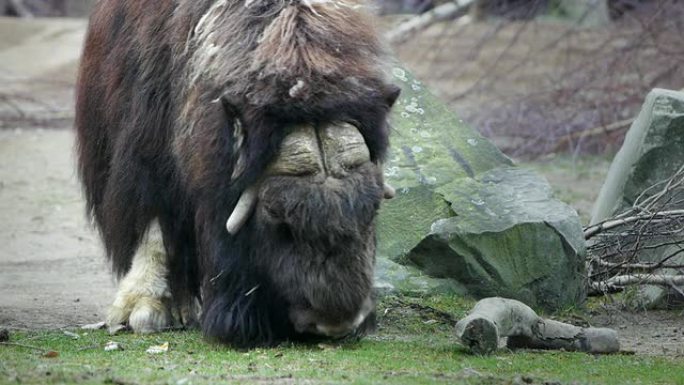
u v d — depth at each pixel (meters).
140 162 24.34
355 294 19.98
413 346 22.03
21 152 56.31
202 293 23.89
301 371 19.23
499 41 67.75
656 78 50.84
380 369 19.66
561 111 52.75
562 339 22.20
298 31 20.78
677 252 27.55
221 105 20.75
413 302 26.69
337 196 19.55
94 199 26.84
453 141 30.52
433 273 28.00
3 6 111.00
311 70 20.09
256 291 21.22
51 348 21.86
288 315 21.17
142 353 21.30
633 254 28.23
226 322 21.41
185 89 22.69
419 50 69.06
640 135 30.36
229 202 20.98
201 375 18.78
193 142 21.88
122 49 25.08
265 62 20.31
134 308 24.59
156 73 23.88
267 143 19.77
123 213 24.88
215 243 21.45
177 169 23.55
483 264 27.64
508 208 28.38
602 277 28.89
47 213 44.03
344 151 19.75
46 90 72.56
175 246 24.70
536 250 27.67
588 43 64.50
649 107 30.44
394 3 82.12
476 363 20.42
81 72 27.44
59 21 96.06
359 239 19.86
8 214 43.69
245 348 21.53
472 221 27.95
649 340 24.44
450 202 28.59
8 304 28.70
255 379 18.52
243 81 20.28
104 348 21.88
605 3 65.94
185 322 25.19
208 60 21.50
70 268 34.78
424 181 29.17
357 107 20.00
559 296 27.67
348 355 20.78
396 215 28.62
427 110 31.12
